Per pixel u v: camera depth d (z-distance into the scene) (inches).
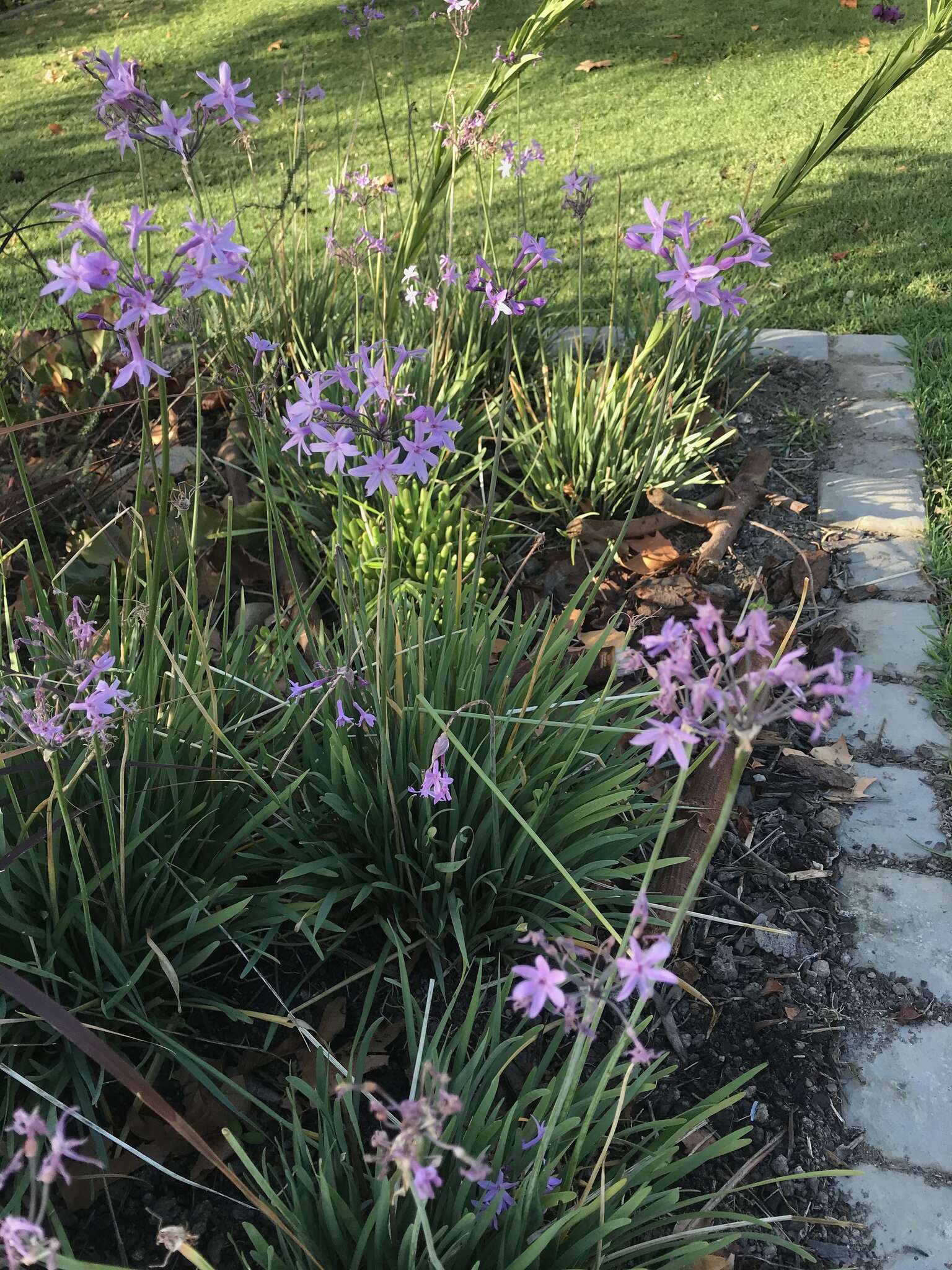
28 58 144.9
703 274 23.0
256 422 45.8
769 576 49.0
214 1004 28.9
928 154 91.3
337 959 33.0
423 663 32.2
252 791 33.4
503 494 53.8
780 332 67.7
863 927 34.9
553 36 50.8
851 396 60.8
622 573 49.1
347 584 42.3
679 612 46.4
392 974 32.4
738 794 39.1
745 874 36.6
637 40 125.0
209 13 151.4
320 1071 26.5
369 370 25.2
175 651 32.6
